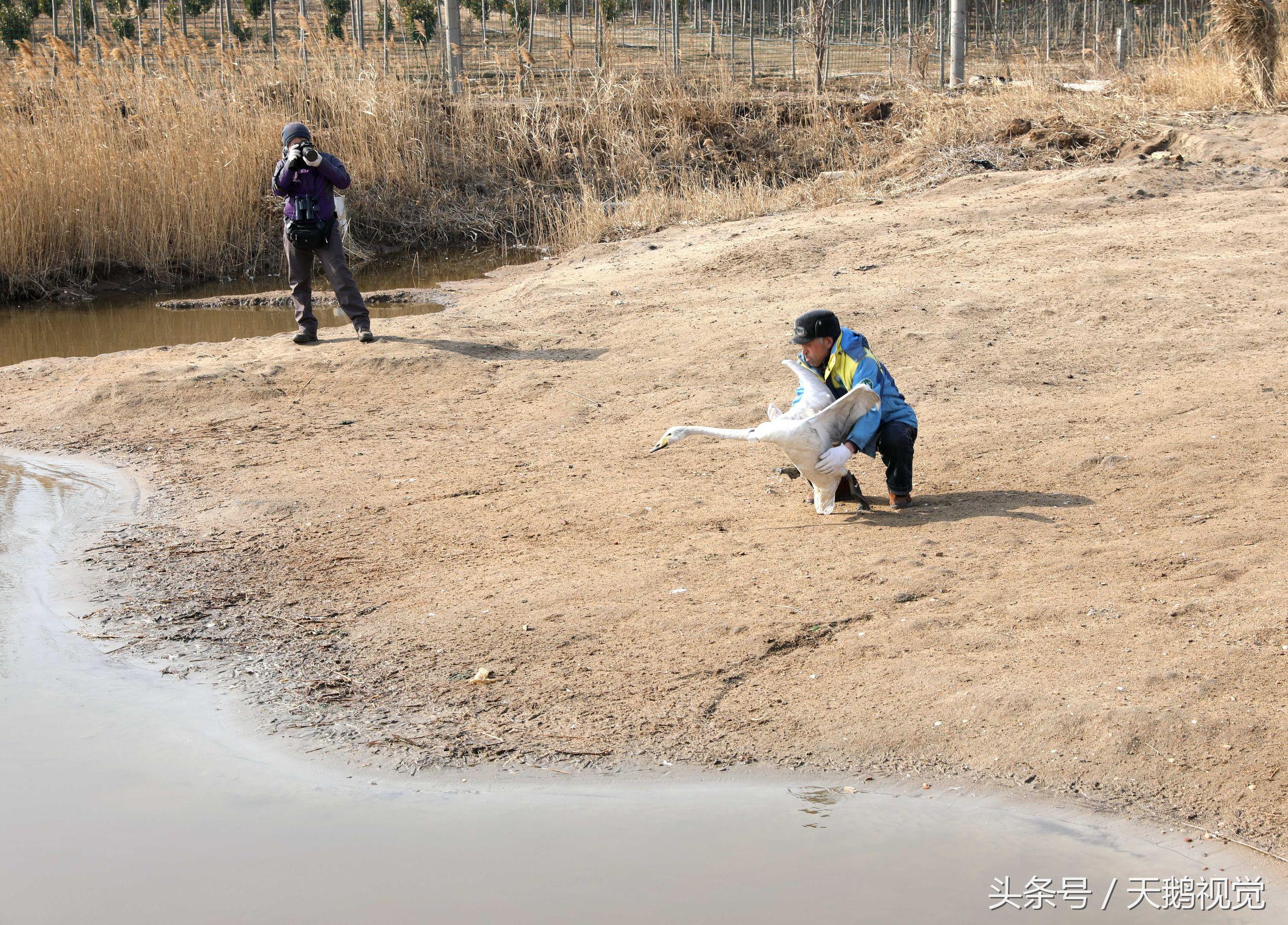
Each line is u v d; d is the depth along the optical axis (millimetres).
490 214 22531
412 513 7316
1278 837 3850
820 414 6406
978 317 10867
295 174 11367
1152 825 3975
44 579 6480
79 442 9109
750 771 4398
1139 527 6207
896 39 37156
